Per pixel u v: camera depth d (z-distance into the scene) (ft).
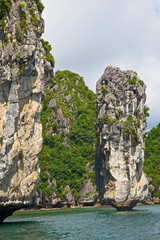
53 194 352.08
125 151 247.09
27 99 134.62
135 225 132.16
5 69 113.80
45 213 256.52
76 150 417.08
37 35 140.26
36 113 142.82
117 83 261.65
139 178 258.78
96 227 128.16
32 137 140.15
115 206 246.88
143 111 262.67
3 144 112.27
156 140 454.81
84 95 521.65
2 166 111.75
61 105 463.42
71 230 117.50
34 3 138.21
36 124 144.05
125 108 253.44
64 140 428.56
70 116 454.81
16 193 127.95
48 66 152.56
